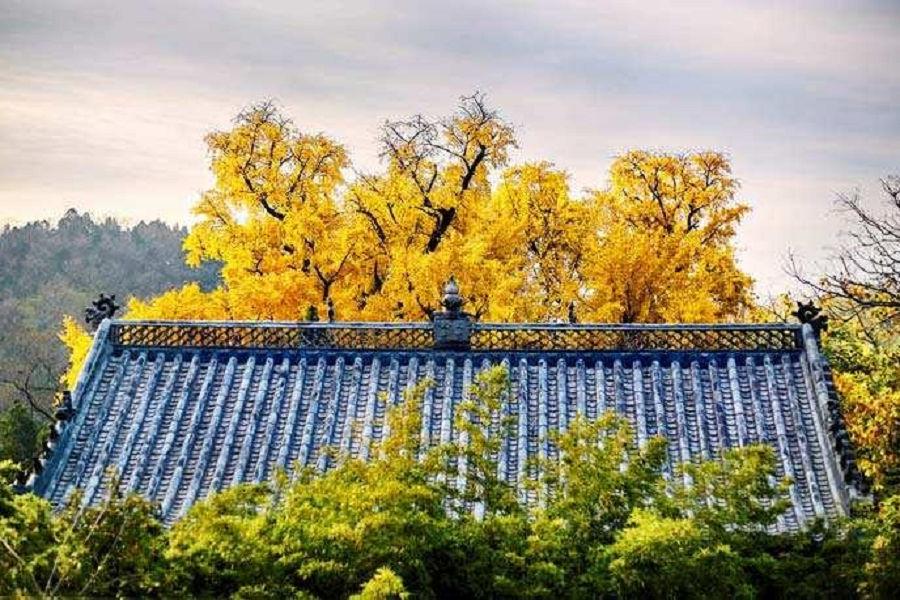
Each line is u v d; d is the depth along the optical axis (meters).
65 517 23.53
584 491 27.08
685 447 34.88
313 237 58.78
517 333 37.44
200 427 36.31
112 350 38.28
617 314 59.88
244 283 56.66
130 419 36.59
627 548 24.97
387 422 32.31
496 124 63.53
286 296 56.25
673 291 60.22
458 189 63.62
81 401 36.78
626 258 59.44
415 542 25.19
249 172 61.94
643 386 36.53
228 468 35.16
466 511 27.94
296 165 62.62
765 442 34.81
